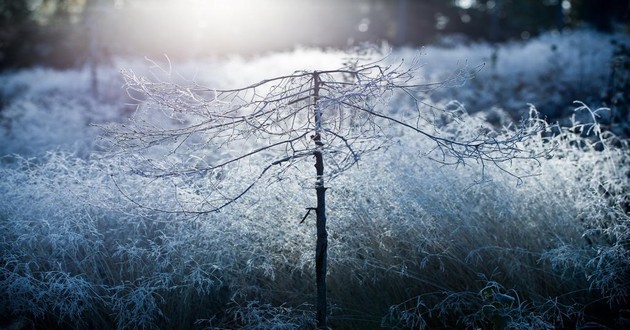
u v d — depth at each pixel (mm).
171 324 4379
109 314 4270
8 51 22422
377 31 27438
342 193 4508
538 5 31094
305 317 4199
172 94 3678
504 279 4465
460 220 4508
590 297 4488
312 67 12227
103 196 4574
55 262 4328
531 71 12008
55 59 22062
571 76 10797
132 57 17406
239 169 4578
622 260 4332
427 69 12523
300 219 4465
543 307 4363
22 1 28641
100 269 4453
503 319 3949
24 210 4590
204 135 4387
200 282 4047
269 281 4516
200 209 4219
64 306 4262
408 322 4316
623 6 18297
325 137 3689
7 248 4410
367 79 3707
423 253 4469
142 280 4320
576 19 27297
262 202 4457
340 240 4488
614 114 6707
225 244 4336
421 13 30766
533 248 4578
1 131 9000
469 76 3955
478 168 4777
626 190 5160
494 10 27719
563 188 4852
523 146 4922
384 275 4461
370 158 4617
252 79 12688
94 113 10016
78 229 4445
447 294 4402
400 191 4586
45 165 4910
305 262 4367
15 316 4301
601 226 4742
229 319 4414
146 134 3748
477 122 5387
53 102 12266
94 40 14016
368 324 4418
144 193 4508
